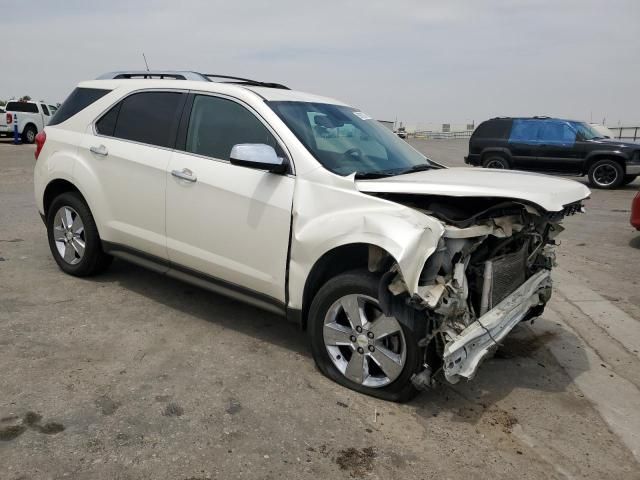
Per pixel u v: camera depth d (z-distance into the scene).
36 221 8.18
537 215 3.54
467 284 3.53
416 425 3.36
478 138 17.80
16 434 3.01
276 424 3.27
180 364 3.93
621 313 5.52
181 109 4.57
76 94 5.48
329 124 4.37
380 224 3.32
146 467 2.82
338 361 3.75
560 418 3.56
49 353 3.96
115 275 5.69
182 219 4.41
